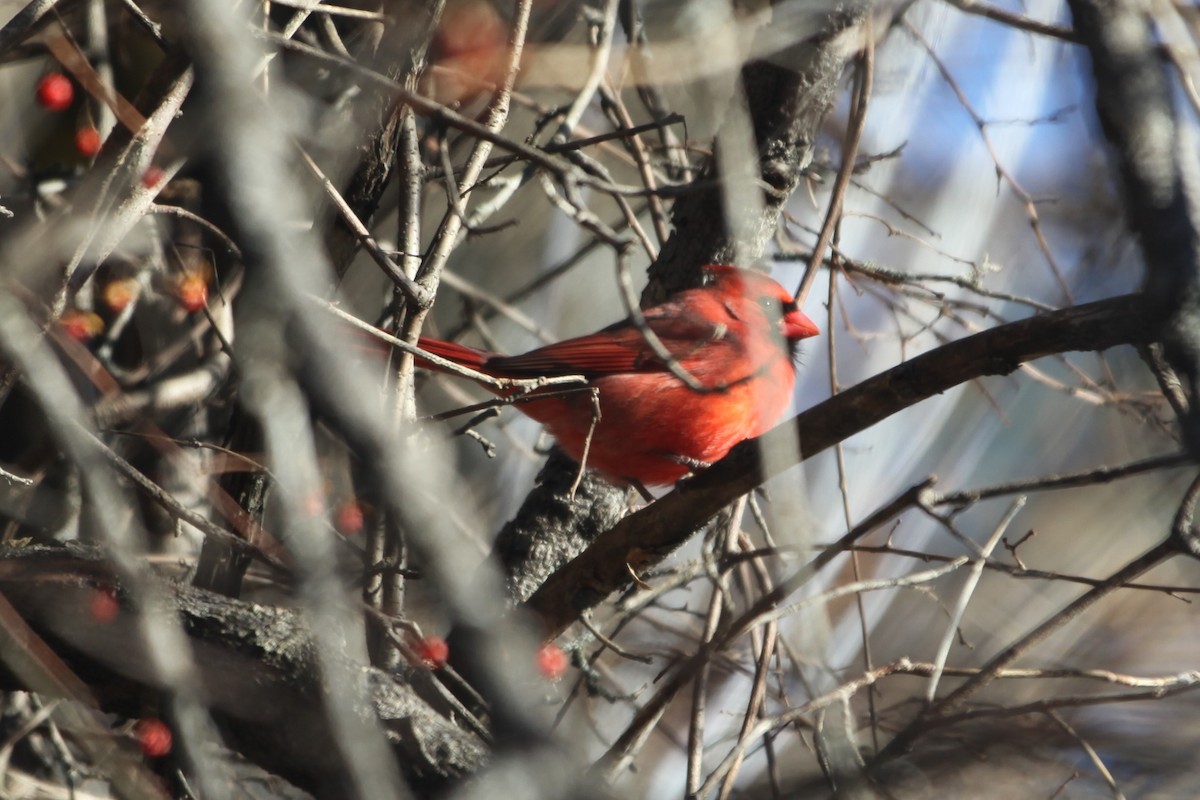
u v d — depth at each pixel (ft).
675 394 29.35
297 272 14.85
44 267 21.21
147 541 30.25
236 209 15.21
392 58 23.63
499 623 14.80
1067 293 33.35
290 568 22.31
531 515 30.63
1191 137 19.52
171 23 28.09
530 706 16.90
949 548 48.80
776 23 23.58
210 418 32.81
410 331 24.93
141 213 21.38
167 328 32.07
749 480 24.00
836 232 30.76
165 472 30.27
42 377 18.47
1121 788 29.73
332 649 18.30
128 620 22.03
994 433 51.78
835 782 22.15
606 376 29.89
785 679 29.96
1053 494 51.11
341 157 24.82
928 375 21.59
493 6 27.84
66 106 29.84
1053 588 47.11
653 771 34.96
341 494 28.17
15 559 22.88
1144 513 48.34
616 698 27.14
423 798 21.58
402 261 26.78
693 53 22.33
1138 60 19.65
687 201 32.17
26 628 21.70
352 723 17.04
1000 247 44.68
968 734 25.81
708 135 33.30
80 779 29.43
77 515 28.86
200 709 19.17
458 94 27.22
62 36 24.39
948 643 22.99
